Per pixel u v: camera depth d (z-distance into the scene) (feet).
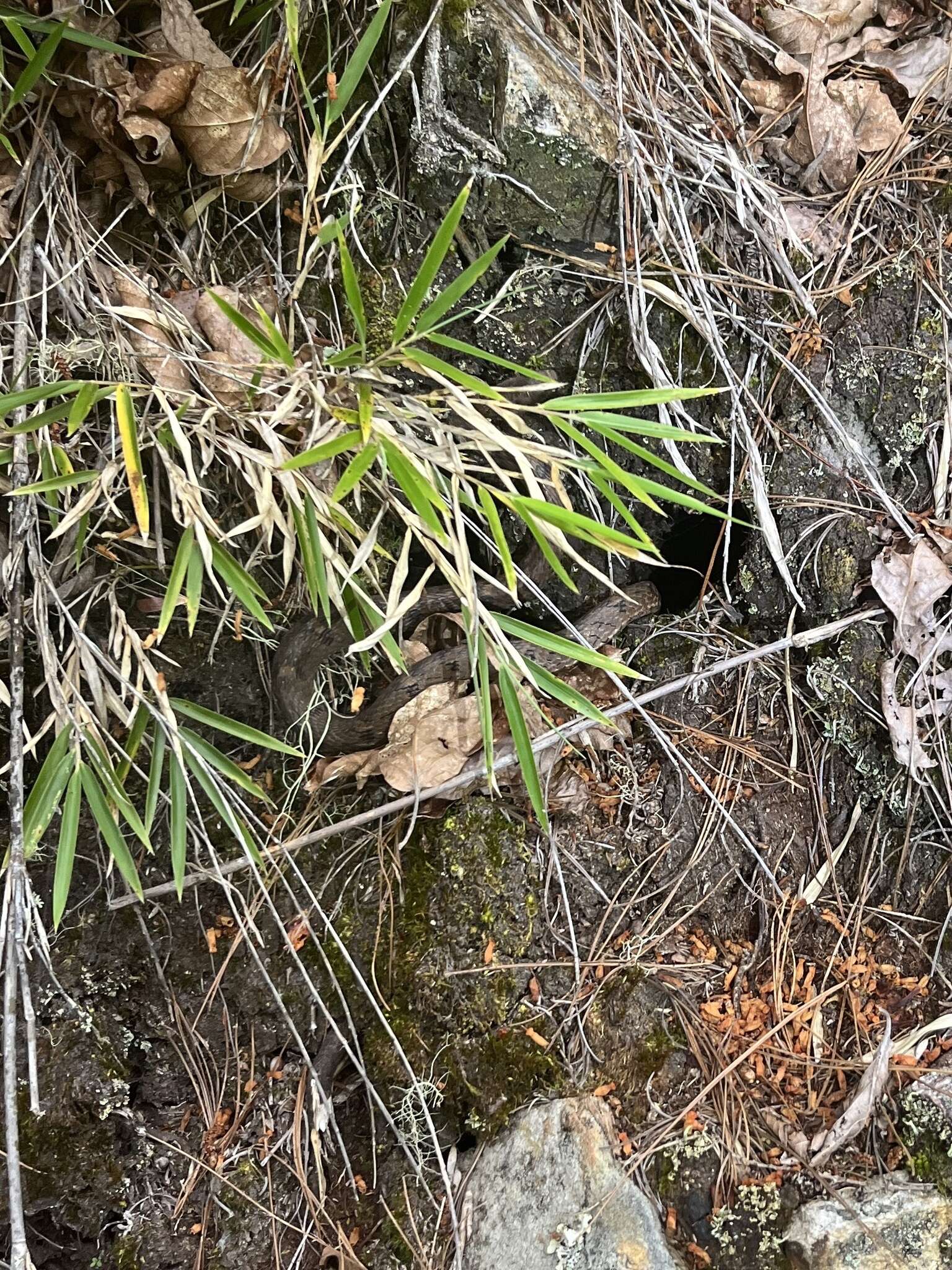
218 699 2.33
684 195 2.30
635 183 2.23
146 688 2.22
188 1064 2.27
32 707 2.22
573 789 2.34
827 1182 2.00
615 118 2.24
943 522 2.31
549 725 2.17
